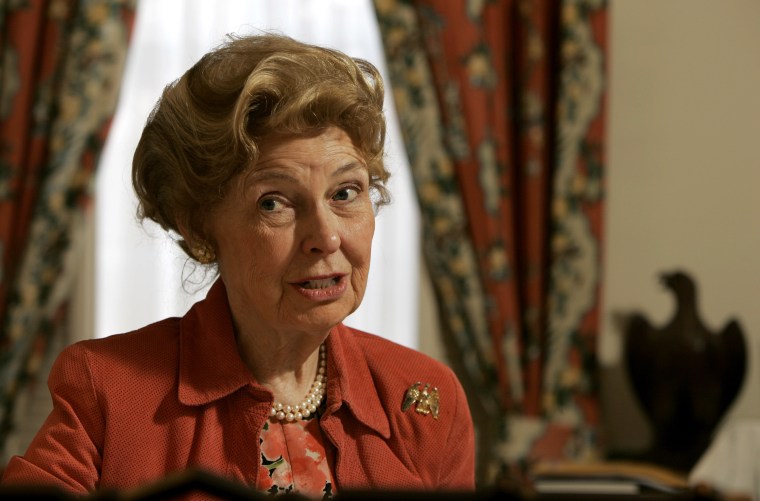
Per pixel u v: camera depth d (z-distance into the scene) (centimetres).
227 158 130
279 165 130
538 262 405
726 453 322
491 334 399
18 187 371
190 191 134
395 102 392
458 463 150
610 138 423
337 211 133
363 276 136
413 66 392
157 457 134
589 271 403
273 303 132
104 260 389
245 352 142
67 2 373
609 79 421
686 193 427
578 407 405
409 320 411
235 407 137
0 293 368
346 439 141
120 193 388
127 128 388
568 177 400
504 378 398
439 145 394
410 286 411
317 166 130
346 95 130
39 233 370
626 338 390
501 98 400
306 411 142
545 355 407
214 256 140
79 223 373
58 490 67
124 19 374
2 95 368
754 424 327
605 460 398
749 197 429
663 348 379
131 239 386
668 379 379
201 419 137
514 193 408
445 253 397
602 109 398
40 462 130
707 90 427
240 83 131
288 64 131
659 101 424
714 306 428
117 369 137
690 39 425
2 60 369
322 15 395
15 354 369
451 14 392
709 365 377
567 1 395
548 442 399
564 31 395
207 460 134
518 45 404
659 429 383
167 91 139
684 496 72
